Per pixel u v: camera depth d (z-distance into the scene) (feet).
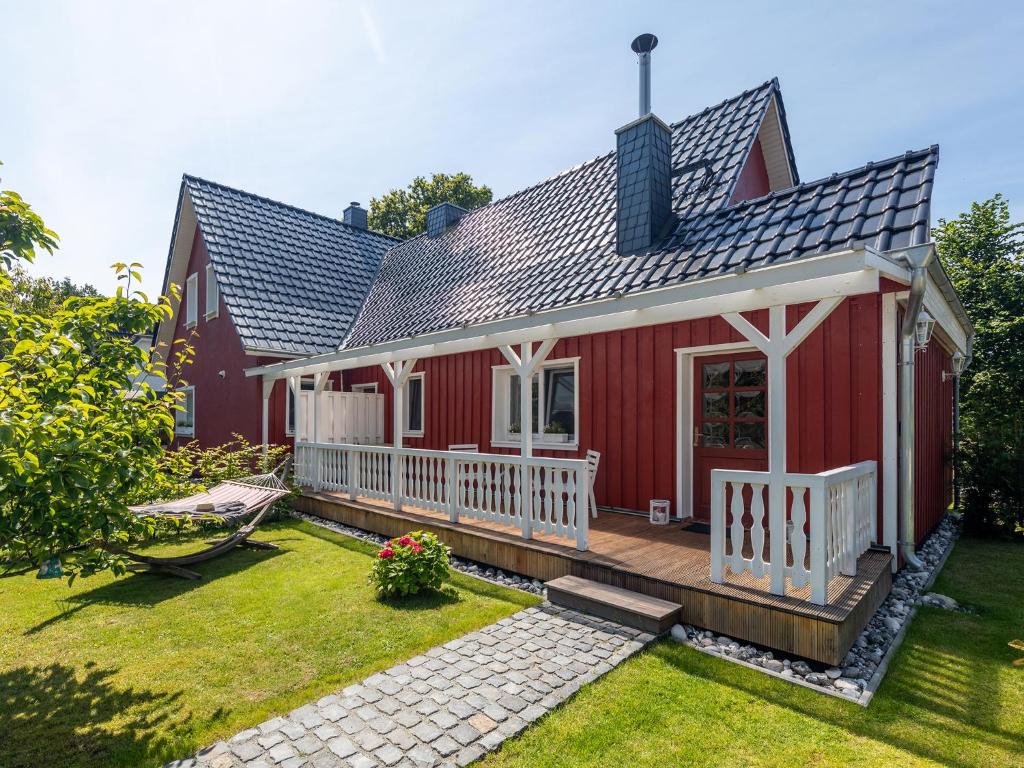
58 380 11.31
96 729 9.82
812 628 11.75
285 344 38.60
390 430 38.32
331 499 27.76
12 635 14.17
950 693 10.85
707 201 25.25
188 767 8.64
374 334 38.42
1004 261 47.24
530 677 11.43
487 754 8.92
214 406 44.37
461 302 32.94
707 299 15.11
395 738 9.33
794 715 10.10
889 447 17.61
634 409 24.21
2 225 15.43
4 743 9.47
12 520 9.53
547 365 27.99
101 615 15.57
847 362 18.58
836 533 13.91
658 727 9.73
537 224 35.32
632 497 24.22
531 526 19.04
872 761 8.80
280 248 46.65
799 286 13.35
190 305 48.65
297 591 17.37
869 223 18.08
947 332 23.49
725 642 13.00
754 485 13.32
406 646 13.10
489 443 31.01
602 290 23.36
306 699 10.73
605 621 14.33
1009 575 18.80
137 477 11.26
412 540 17.39
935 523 25.46
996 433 25.95
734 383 21.74
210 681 11.57
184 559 19.71
